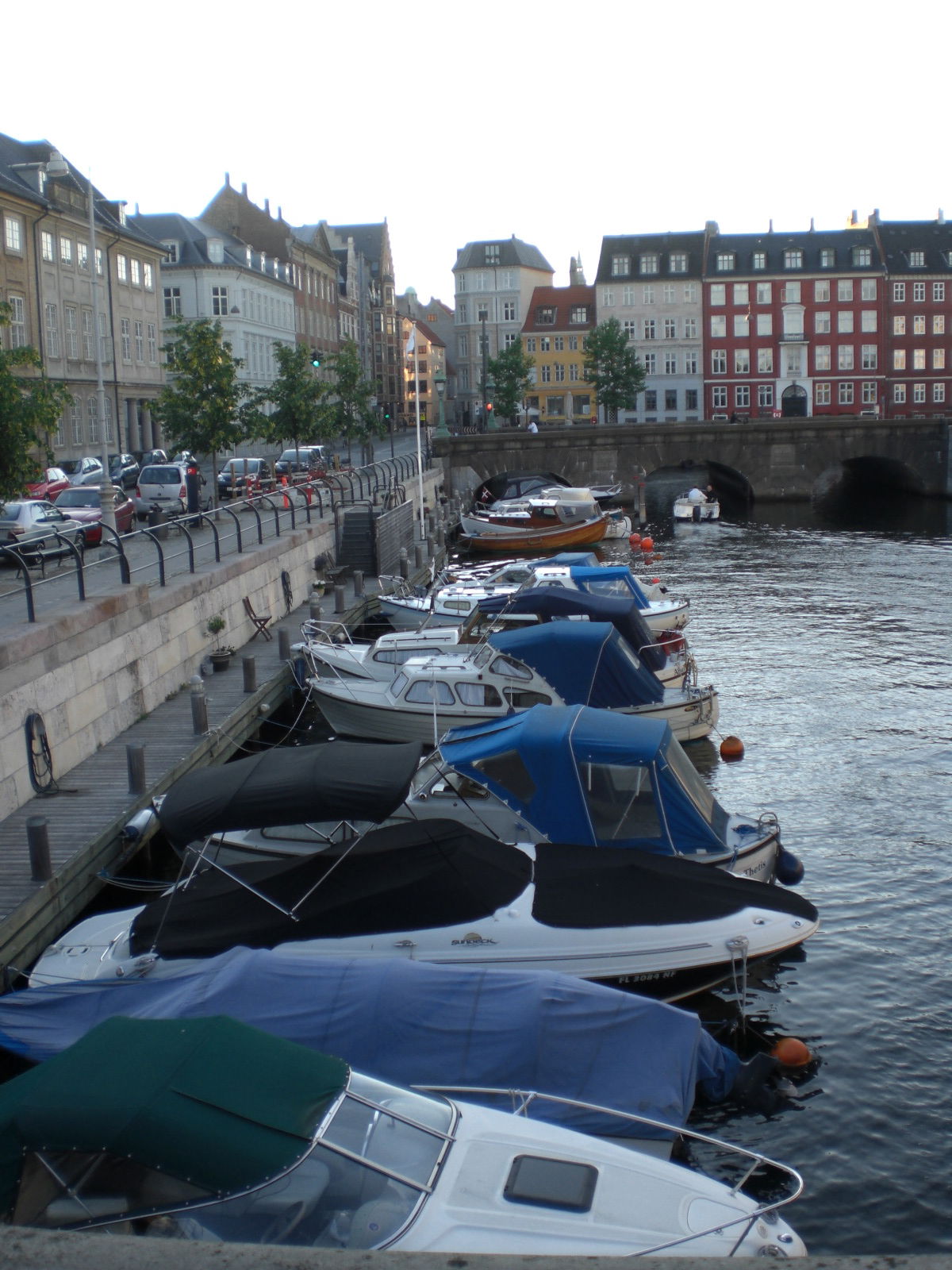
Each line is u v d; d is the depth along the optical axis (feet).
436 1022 32.89
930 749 78.02
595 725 51.96
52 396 80.23
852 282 366.43
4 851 50.26
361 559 136.56
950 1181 35.12
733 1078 37.63
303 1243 22.20
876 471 304.09
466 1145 25.32
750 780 72.49
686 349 375.45
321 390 194.18
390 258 454.81
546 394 399.44
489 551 187.11
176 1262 11.35
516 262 419.33
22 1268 11.34
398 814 52.31
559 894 42.60
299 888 42.22
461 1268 11.21
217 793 44.24
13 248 179.52
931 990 46.57
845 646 111.75
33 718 58.08
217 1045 24.72
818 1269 11.22
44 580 64.69
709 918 42.19
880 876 57.82
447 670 75.00
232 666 89.66
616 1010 33.50
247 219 310.86
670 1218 25.16
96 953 41.86
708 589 149.89
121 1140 22.43
